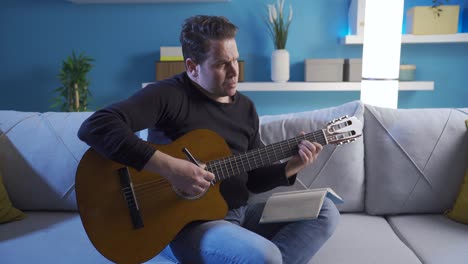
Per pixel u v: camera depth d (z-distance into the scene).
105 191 1.29
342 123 1.46
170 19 3.06
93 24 3.09
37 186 1.74
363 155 1.79
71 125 1.81
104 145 1.23
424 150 1.74
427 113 1.81
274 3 3.00
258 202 1.70
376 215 1.78
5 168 1.74
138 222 1.29
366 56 2.25
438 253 1.42
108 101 3.20
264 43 3.06
